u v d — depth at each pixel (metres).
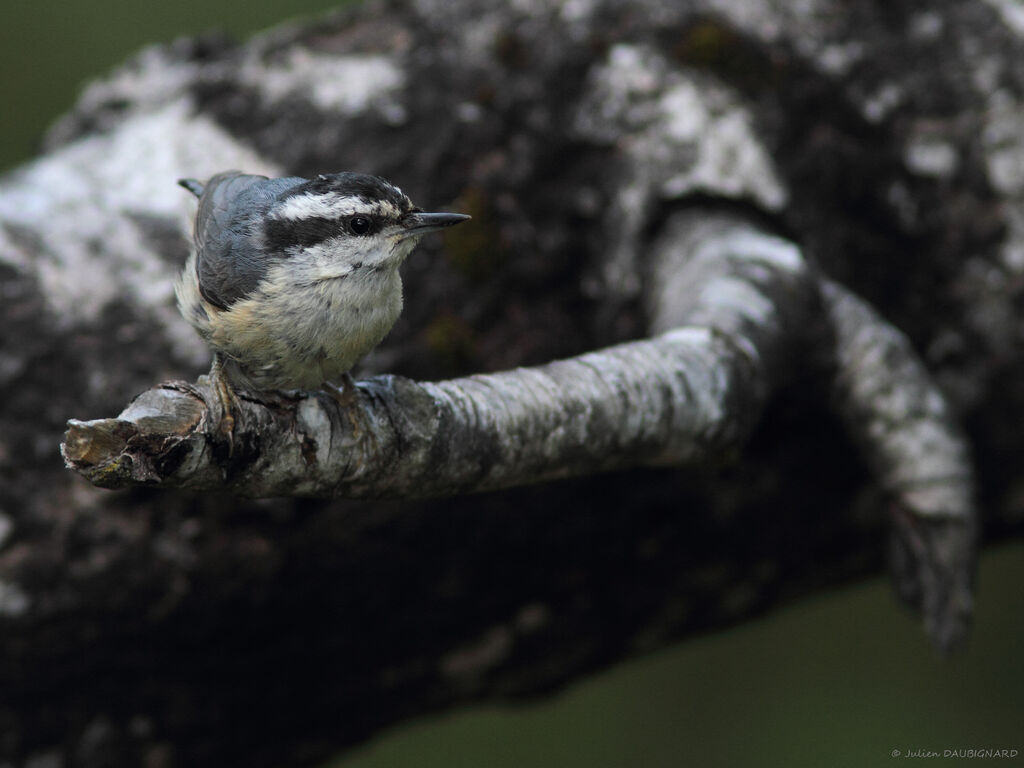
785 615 10.26
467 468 4.06
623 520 6.62
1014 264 6.93
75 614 5.91
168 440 3.35
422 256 6.47
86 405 5.93
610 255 6.68
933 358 7.03
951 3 7.35
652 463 4.76
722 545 6.92
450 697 7.25
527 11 7.18
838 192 6.93
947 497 5.96
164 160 6.78
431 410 3.94
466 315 6.48
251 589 6.13
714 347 4.95
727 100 6.87
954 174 6.98
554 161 6.80
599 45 7.04
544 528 6.50
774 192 6.69
